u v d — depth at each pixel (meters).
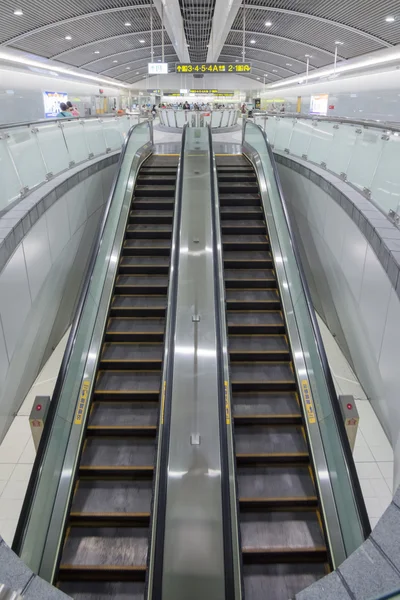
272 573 3.37
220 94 32.38
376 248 4.26
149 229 6.87
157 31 18.33
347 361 6.14
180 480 3.18
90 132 8.48
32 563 2.95
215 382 3.94
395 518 1.77
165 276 6.24
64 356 4.18
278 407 4.62
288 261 5.78
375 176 5.07
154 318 5.68
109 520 3.64
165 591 2.54
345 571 1.60
